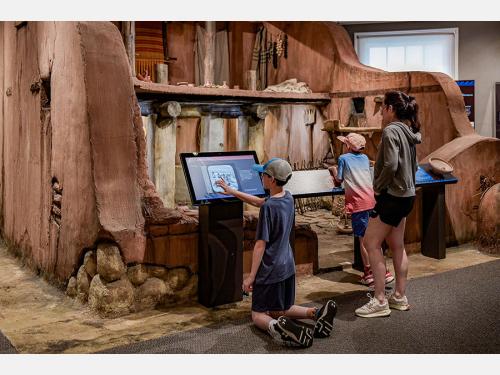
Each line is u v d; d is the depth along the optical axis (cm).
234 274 449
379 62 1016
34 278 538
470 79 977
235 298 450
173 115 717
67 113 470
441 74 722
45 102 531
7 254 638
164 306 442
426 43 991
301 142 905
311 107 882
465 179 647
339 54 846
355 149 510
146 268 433
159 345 363
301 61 907
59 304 456
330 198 903
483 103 973
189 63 956
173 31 934
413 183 406
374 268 412
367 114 805
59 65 483
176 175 877
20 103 600
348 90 833
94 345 365
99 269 424
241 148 848
